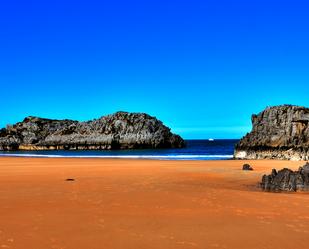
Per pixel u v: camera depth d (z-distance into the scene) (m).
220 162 47.84
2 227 12.10
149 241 10.74
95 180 25.98
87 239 10.86
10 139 163.62
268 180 22.47
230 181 26.78
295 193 20.62
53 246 10.17
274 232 11.77
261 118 69.19
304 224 12.85
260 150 64.94
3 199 17.41
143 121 151.88
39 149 157.50
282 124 65.31
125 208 15.40
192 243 10.58
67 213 14.30
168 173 31.81
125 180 26.11
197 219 13.52
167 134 153.12
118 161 51.09
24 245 10.22
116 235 11.30
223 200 17.50
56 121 191.12
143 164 43.78
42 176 28.88
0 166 41.00
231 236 11.30
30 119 184.88
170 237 11.17
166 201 17.12
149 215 14.12
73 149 151.38
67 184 23.45
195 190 20.88
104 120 155.75
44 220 13.10
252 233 11.64
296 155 59.44
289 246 10.34
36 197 18.02
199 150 129.25
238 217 13.90
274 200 17.55
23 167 39.16
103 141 147.00
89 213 14.34
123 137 148.38
